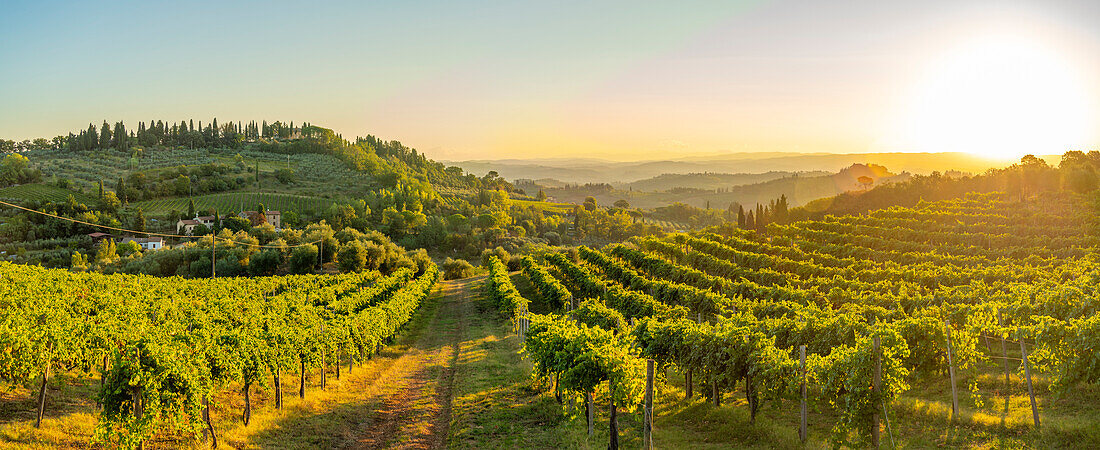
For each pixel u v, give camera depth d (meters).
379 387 26.16
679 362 21.17
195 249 89.88
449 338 43.62
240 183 178.38
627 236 183.25
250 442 17.16
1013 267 47.78
